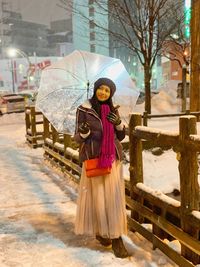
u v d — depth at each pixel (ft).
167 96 65.51
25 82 204.64
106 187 12.37
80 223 12.84
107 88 12.39
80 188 12.96
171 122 44.11
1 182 23.85
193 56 42.19
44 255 12.87
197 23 41.57
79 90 16.99
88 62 17.13
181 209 10.94
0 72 214.07
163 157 29.58
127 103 16.42
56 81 17.49
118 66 16.88
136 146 13.82
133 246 13.12
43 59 205.16
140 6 43.75
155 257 12.23
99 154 12.16
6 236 14.73
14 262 12.41
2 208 18.44
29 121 40.50
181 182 10.84
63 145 25.81
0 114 82.84
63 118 17.07
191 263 10.68
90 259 12.37
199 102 42.68
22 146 39.60
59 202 19.27
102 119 12.27
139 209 13.57
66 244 13.75
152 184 24.79
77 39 203.92
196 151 10.22
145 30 45.24
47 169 27.66
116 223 12.32
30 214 17.42
